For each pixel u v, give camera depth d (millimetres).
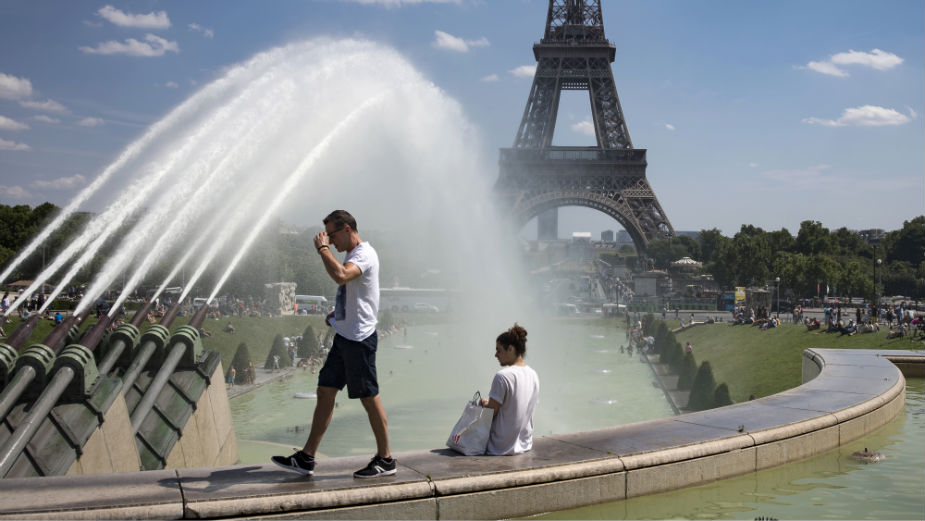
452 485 9211
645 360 94625
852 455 13750
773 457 12609
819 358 26781
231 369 69625
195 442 22078
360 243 10039
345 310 9625
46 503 8047
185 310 91312
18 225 140250
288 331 100438
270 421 52469
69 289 97812
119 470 17609
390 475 9445
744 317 109750
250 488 8719
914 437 15773
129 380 20891
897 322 87938
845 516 10359
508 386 10836
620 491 10422
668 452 11062
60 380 16359
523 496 9648
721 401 51656
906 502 10992
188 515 8008
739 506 10734
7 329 69125
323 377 9680
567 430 52375
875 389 18312
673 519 10188
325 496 8562
